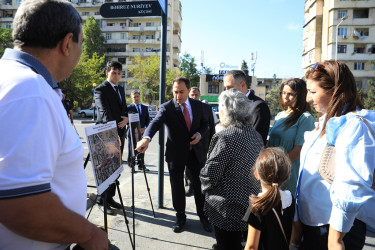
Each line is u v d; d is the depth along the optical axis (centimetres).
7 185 76
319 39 3972
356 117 135
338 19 3800
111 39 5766
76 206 105
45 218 81
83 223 95
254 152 200
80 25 112
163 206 395
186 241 300
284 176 159
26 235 81
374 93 3228
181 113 338
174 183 335
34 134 81
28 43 100
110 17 358
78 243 96
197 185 337
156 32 5641
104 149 212
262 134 277
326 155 157
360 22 3759
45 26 99
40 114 84
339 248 134
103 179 203
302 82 276
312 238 165
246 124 209
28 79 87
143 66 4184
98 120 377
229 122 208
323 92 161
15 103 81
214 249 281
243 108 207
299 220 181
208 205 212
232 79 297
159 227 331
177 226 322
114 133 238
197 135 332
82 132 1473
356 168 126
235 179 199
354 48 3862
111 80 380
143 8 351
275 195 153
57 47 104
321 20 3962
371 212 138
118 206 380
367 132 129
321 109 166
